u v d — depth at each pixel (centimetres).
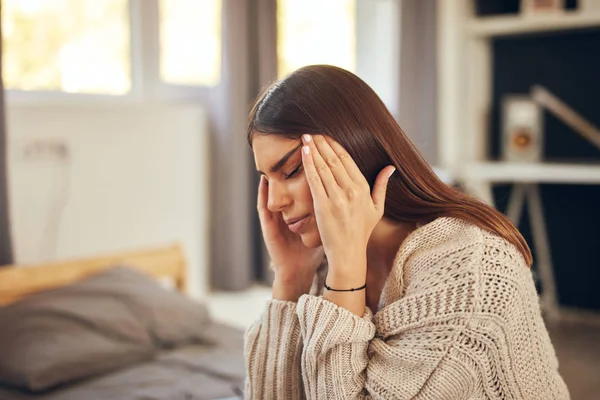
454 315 86
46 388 167
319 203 91
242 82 314
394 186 97
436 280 89
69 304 194
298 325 105
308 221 97
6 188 215
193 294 313
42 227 247
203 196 319
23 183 240
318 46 379
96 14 282
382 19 401
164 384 173
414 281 92
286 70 363
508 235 92
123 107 275
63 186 254
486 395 87
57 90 267
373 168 94
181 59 318
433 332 87
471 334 85
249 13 322
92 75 281
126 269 225
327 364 92
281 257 113
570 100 381
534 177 345
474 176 363
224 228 320
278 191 95
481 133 408
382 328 93
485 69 407
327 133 91
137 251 248
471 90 399
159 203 293
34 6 258
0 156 214
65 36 270
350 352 91
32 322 182
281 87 94
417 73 391
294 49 366
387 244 103
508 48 401
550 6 357
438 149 398
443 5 399
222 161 317
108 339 188
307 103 91
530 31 381
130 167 279
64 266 224
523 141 379
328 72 94
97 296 203
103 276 218
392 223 102
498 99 409
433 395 86
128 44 297
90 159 263
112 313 196
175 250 261
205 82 327
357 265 93
